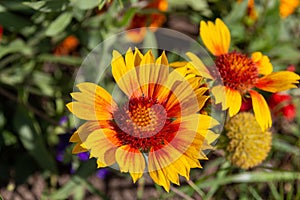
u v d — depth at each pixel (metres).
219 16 0.53
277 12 0.52
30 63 0.53
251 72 0.42
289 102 0.52
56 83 0.54
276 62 0.55
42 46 0.51
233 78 0.42
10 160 0.54
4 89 0.55
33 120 0.50
